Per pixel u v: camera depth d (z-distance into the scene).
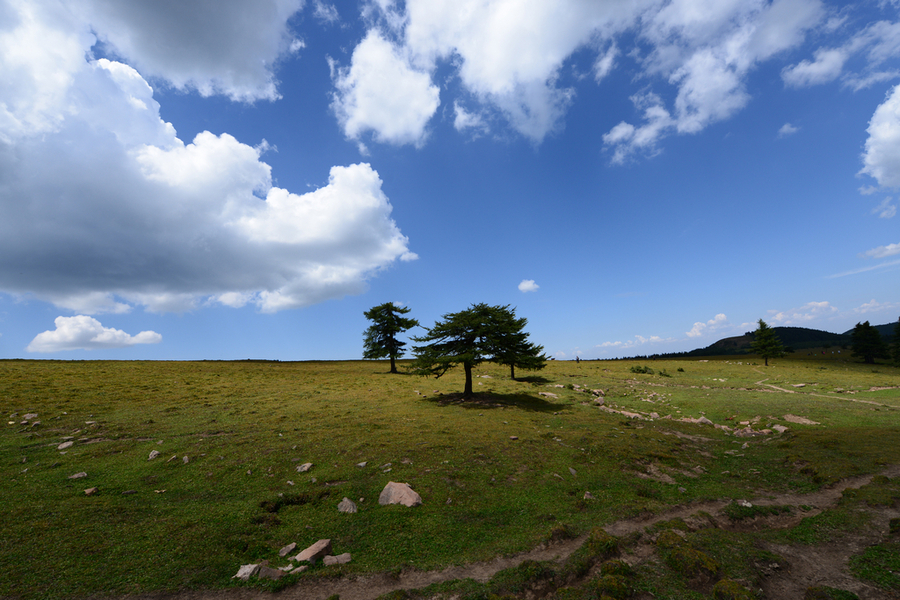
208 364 58.44
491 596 6.97
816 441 18.42
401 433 19.02
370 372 56.00
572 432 20.59
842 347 112.81
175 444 16.80
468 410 26.56
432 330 32.41
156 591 7.19
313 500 11.70
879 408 28.56
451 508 11.32
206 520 10.21
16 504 10.47
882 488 11.87
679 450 17.73
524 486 13.06
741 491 12.88
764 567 7.79
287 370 55.12
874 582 7.13
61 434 17.64
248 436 18.23
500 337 32.19
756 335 78.19
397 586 7.59
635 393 38.31
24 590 6.95
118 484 12.49
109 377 35.28
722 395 36.50
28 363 43.81
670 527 9.70
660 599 6.77
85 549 8.48
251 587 7.45
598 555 8.33
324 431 19.25
